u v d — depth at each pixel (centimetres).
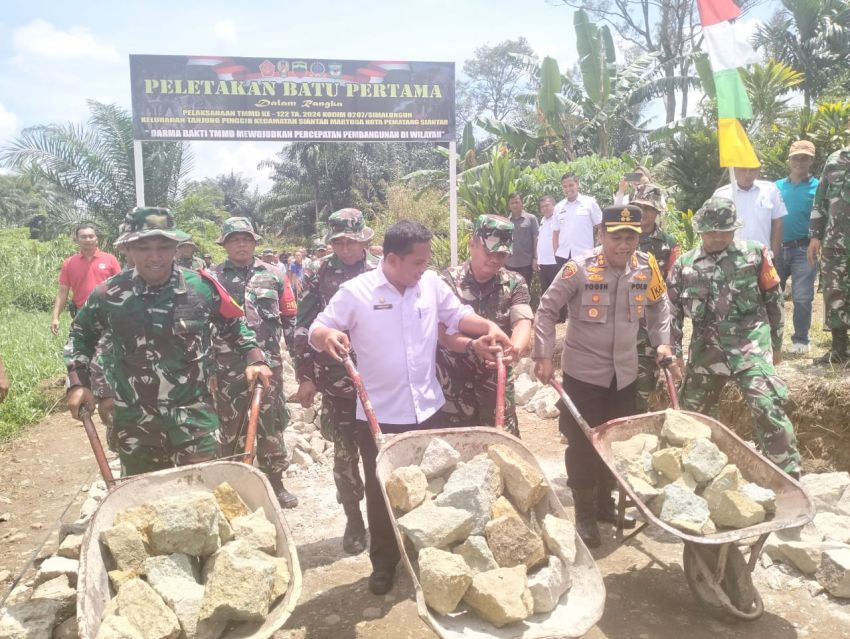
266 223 4956
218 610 230
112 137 2006
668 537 427
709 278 438
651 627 334
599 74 1950
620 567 393
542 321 405
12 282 1916
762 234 603
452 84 1245
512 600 240
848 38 2330
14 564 435
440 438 306
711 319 441
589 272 402
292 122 1196
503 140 2152
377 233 2077
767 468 320
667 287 465
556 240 973
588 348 409
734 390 558
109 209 2058
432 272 372
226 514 283
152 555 259
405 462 304
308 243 4625
